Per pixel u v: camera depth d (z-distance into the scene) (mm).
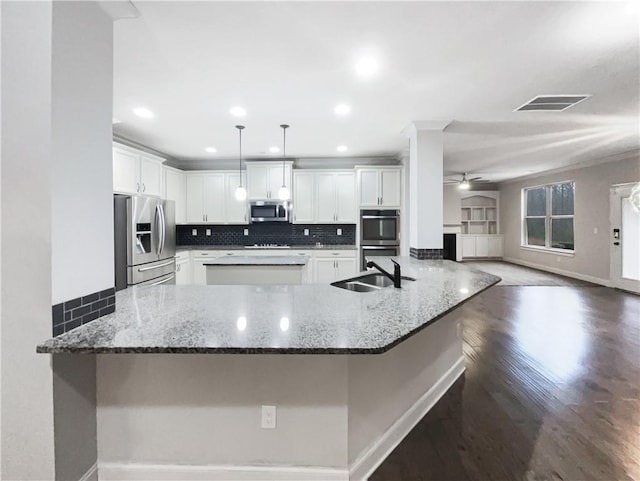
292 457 1675
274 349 1334
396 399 2055
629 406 2371
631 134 4512
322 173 6070
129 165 4492
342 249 5879
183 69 2561
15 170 1420
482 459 1873
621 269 6070
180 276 5645
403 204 5602
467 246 10375
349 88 2926
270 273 4180
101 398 1686
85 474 1612
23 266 1426
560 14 1909
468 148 5363
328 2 1798
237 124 3971
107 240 1739
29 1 1405
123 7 1725
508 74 2668
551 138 4711
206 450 1681
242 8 1845
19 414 1448
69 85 1492
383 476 1763
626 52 2336
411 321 1660
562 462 1836
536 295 5703
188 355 1669
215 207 6211
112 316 1769
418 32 2084
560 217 7805
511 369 2965
